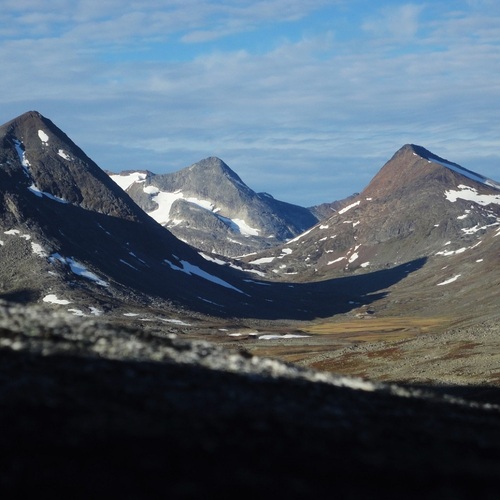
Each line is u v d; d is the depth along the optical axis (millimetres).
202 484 20344
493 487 22406
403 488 21688
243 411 27953
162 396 28125
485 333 118688
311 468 22688
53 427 23328
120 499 18969
